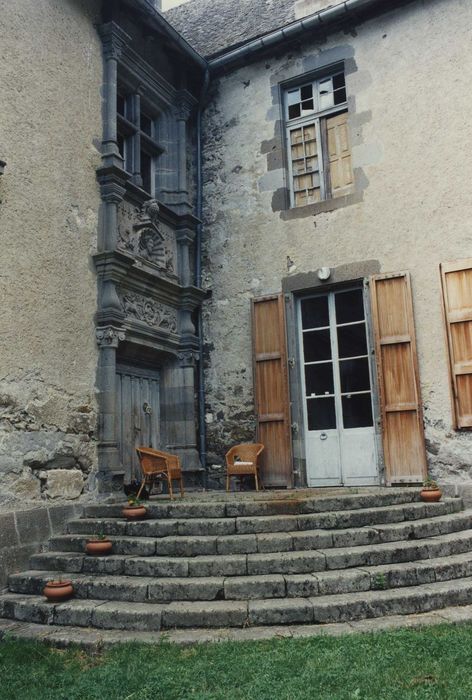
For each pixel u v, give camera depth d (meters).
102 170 6.98
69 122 6.66
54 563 5.20
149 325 7.64
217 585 4.41
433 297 7.25
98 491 6.40
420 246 7.40
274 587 4.38
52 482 5.84
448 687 2.98
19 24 6.10
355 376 7.79
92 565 4.99
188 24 10.66
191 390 8.22
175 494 7.24
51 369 6.00
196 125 9.20
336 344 7.95
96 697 3.09
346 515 5.29
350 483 7.60
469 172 7.21
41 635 4.09
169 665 3.47
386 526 5.23
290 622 4.09
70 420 6.18
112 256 6.74
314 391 8.03
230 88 9.13
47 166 6.25
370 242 7.71
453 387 6.91
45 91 6.34
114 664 3.52
